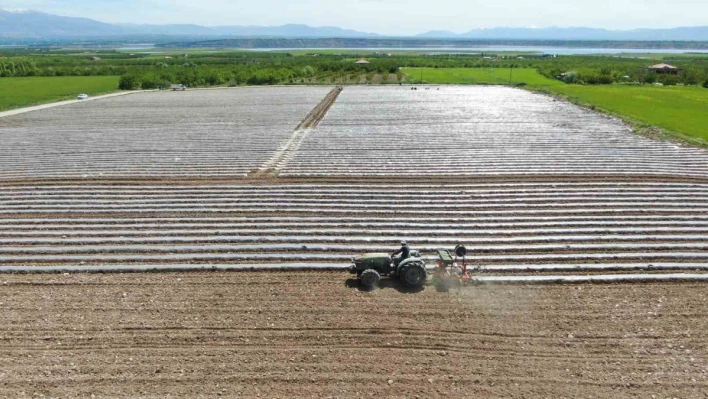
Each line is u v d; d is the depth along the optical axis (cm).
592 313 1057
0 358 913
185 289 1180
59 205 1800
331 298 1127
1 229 1574
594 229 1520
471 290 1162
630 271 1254
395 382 845
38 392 823
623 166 2234
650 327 1001
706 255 1321
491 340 965
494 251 1390
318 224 1596
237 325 1020
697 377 851
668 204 1727
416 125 3447
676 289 1159
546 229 1530
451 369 879
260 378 855
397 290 1162
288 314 1061
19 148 2784
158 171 2250
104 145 2848
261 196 1881
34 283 1211
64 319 1045
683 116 3622
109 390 828
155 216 1697
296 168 2280
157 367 887
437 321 1030
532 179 2048
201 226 1587
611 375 860
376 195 1867
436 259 1329
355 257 1284
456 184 2005
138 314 1066
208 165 2355
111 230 1567
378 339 968
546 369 878
